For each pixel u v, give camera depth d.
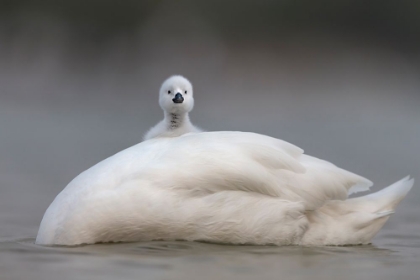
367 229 9.84
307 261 8.66
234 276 7.84
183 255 8.63
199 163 9.25
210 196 9.16
